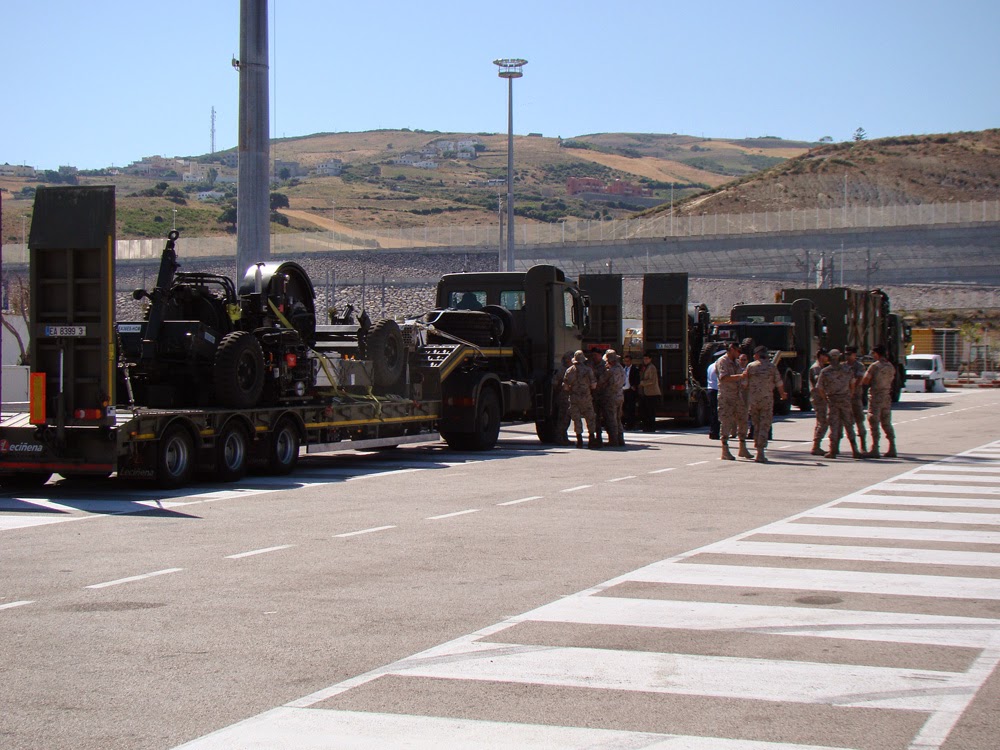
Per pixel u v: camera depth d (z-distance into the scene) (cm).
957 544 1095
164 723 561
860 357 4091
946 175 14550
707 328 3359
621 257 8744
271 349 1762
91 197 1439
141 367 1631
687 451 2231
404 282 8288
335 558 1010
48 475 1588
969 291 8462
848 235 8688
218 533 1155
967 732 550
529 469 1855
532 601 834
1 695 606
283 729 551
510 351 2402
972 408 3925
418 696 603
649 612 799
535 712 578
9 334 3456
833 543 1099
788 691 615
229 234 11994
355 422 1906
